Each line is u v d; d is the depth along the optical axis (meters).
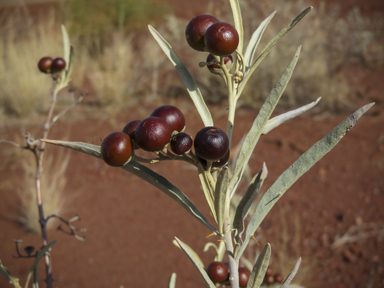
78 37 10.09
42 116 7.24
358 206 4.46
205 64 1.13
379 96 6.68
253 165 5.21
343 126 1.01
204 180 1.05
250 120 6.38
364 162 5.10
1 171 5.64
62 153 6.00
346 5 11.66
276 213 4.52
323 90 6.57
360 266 3.79
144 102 7.50
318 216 4.41
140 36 10.92
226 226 1.08
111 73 8.18
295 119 6.33
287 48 7.11
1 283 3.90
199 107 1.16
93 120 6.94
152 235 4.46
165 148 1.02
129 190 5.20
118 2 11.23
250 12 7.83
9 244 4.42
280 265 3.84
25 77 7.34
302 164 1.07
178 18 11.95
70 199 5.05
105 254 4.25
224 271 1.44
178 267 4.05
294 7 8.41
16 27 10.68
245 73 1.10
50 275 1.89
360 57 8.07
